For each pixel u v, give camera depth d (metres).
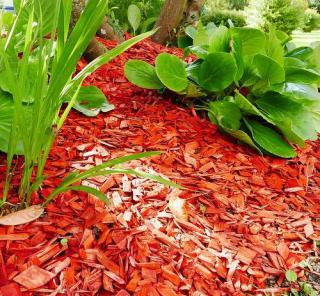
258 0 9.44
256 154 2.24
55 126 1.58
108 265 1.32
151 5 5.22
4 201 1.38
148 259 1.38
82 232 1.40
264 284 1.43
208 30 2.93
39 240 1.33
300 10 9.31
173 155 2.02
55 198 1.51
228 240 1.57
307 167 2.27
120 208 1.56
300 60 2.49
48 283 1.21
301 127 2.26
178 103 2.55
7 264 1.23
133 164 1.84
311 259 1.59
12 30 1.45
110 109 2.25
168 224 1.56
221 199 1.79
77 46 1.19
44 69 1.30
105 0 1.18
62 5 1.21
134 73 2.50
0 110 1.69
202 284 1.35
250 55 2.51
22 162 1.67
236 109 2.27
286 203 1.90
